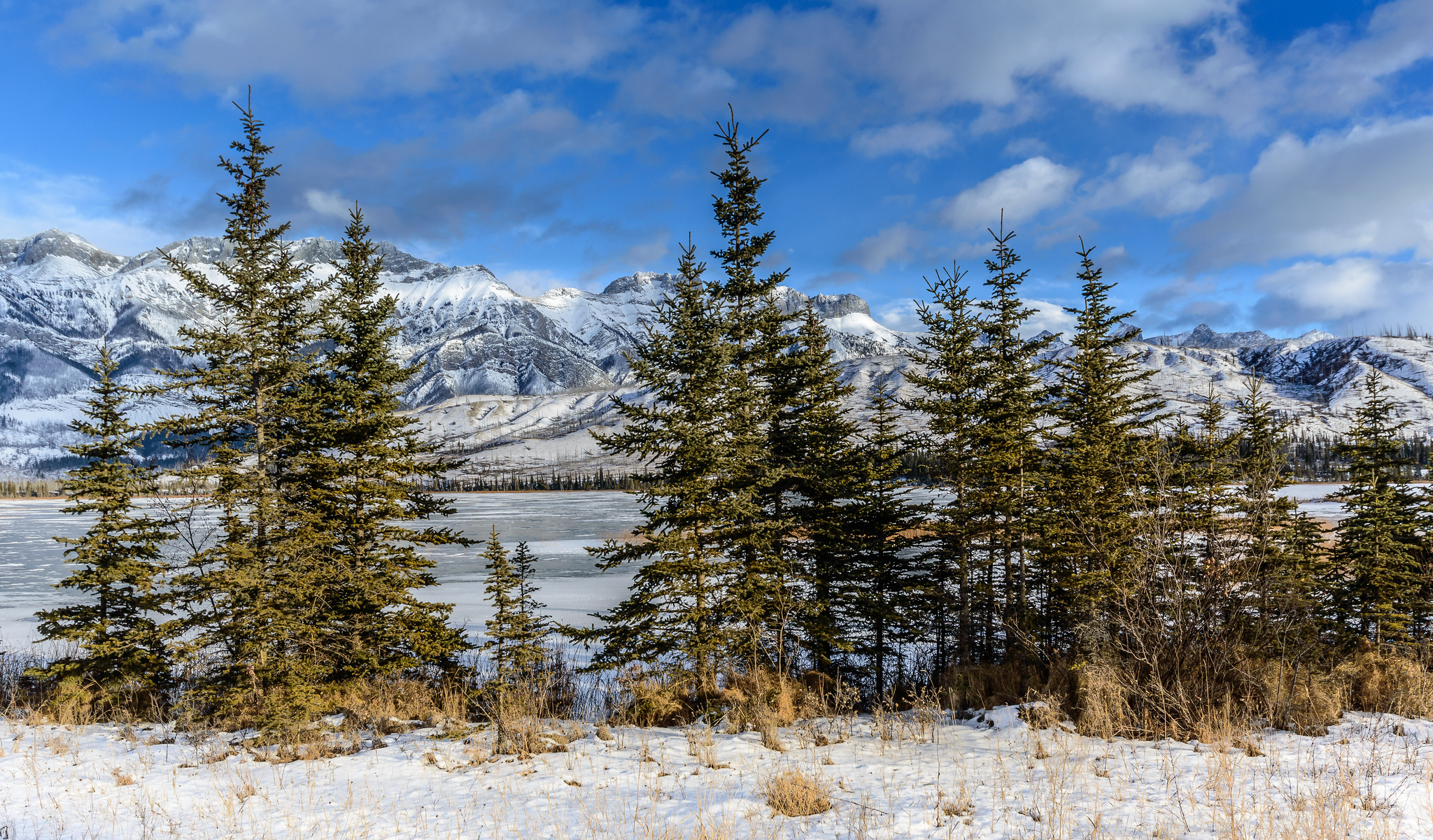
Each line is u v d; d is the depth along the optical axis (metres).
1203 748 7.61
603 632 15.68
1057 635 16.44
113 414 18.39
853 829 5.72
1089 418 18.47
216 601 13.70
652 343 15.09
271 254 15.20
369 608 16.23
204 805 7.04
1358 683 10.16
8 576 54.25
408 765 8.55
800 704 13.50
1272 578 9.91
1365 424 20.67
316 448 15.98
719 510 14.72
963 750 8.52
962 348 18.39
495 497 170.88
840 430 18.39
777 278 16.86
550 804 6.79
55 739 10.09
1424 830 5.02
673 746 9.28
